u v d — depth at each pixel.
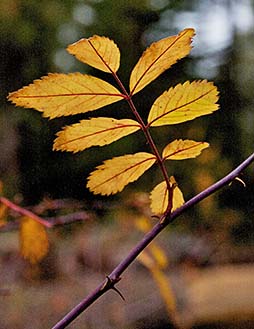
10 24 2.27
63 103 0.27
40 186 2.22
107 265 1.32
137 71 0.27
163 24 2.55
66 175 2.24
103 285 0.29
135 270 1.80
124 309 1.53
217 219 1.80
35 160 2.21
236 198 2.26
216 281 2.02
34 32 2.32
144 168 0.30
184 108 0.28
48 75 0.27
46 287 1.38
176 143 0.29
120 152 2.22
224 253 2.27
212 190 0.30
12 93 0.27
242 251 2.31
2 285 1.07
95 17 2.46
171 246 1.93
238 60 3.01
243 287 1.97
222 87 2.83
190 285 1.82
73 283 1.35
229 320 1.75
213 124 2.57
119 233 1.16
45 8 2.32
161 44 0.27
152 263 0.49
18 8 2.27
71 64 2.40
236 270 2.20
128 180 0.30
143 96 2.08
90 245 1.28
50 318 1.34
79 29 2.46
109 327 1.41
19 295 1.31
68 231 1.23
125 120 0.28
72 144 0.28
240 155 2.59
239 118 2.67
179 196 0.31
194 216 1.83
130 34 2.44
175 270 1.87
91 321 1.39
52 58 2.39
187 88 0.28
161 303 1.61
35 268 1.12
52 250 1.31
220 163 1.85
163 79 2.21
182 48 0.27
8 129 2.16
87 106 0.28
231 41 3.08
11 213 0.47
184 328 1.66
